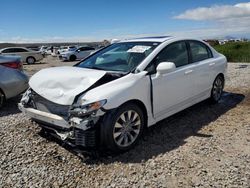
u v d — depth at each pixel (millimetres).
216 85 6340
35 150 4164
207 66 5809
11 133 4805
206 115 5664
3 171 3617
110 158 3906
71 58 29422
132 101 4156
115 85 4016
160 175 3434
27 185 3316
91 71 4258
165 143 4352
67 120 3840
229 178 3320
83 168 3666
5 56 6746
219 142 4336
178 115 5672
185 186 3197
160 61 4762
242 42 26672
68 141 4059
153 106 4500
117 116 3904
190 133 4734
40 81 4312
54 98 3945
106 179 3400
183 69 5105
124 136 4059
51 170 3627
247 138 4477
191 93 5391
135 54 4844
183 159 3807
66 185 3311
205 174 3426
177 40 5301
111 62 4914
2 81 6383
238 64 14500
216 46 26375
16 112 6188
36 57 26188
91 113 3693
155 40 5156
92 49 30281
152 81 4426
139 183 3283
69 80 4027
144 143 4371
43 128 4543
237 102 6609
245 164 3639
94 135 3791
